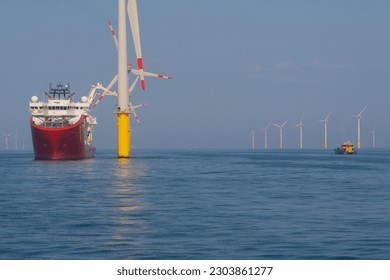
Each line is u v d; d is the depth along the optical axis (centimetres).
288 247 8450
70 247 8488
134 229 9981
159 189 17425
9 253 8119
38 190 17088
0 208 12838
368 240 8956
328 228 10056
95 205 13375
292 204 13650
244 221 10875
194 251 8206
